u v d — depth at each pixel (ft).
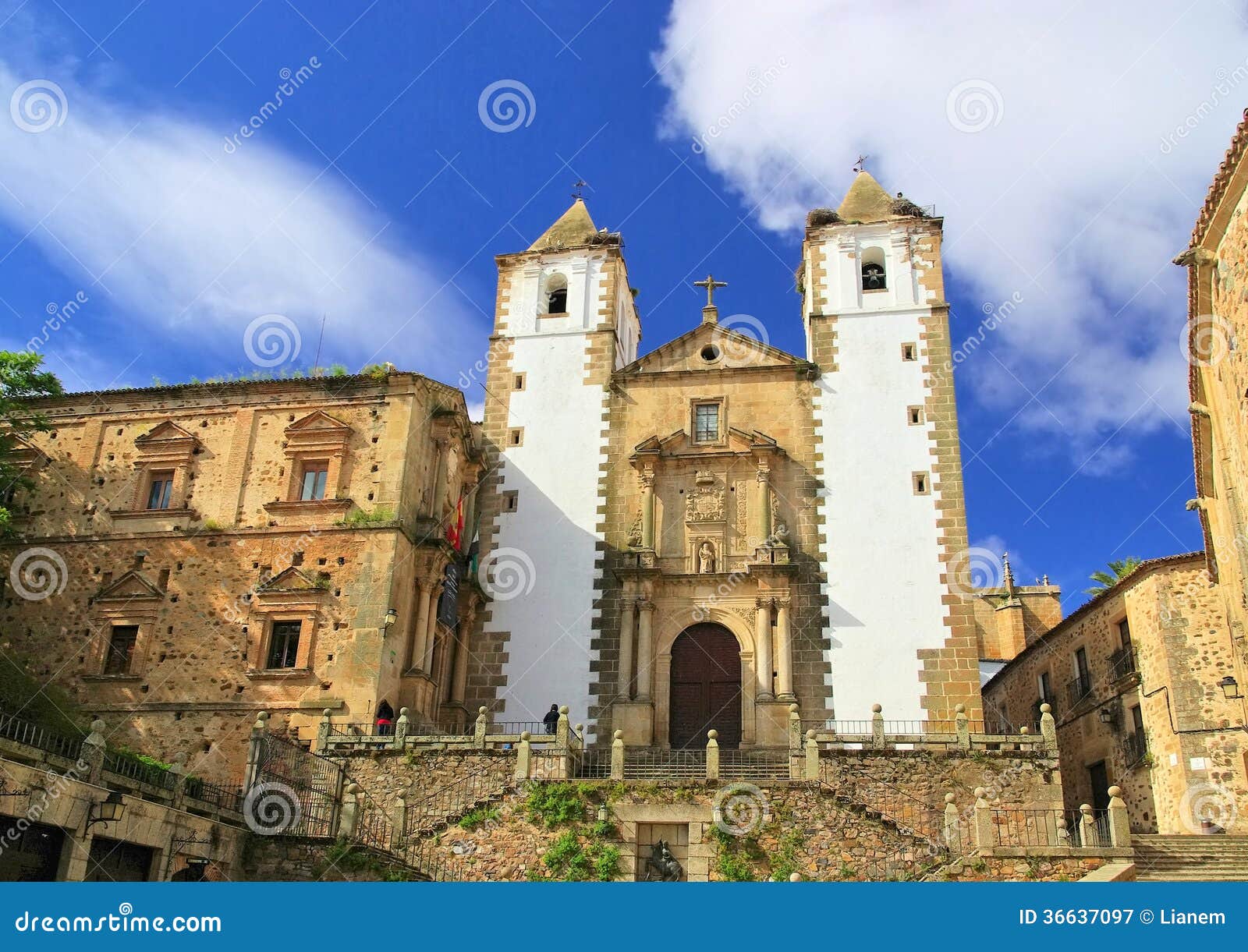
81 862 60.90
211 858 71.41
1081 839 72.38
